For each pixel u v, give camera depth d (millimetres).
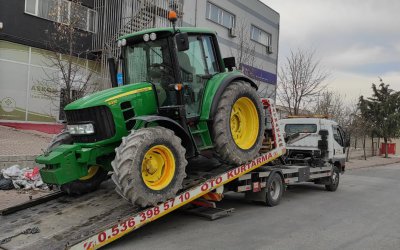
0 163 9930
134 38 7320
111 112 6289
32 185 9375
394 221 8133
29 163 10508
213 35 7812
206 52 7688
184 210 7922
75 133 6516
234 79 7746
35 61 16031
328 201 10391
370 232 7156
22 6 15617
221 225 7242
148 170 6016
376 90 34375
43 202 7008
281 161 10406
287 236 6699
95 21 17984
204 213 7637
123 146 5805
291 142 12227
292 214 8469
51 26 16531
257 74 27188
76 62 15711
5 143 12102
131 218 5703
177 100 6816
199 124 7258
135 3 17391
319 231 7105
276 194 9430
